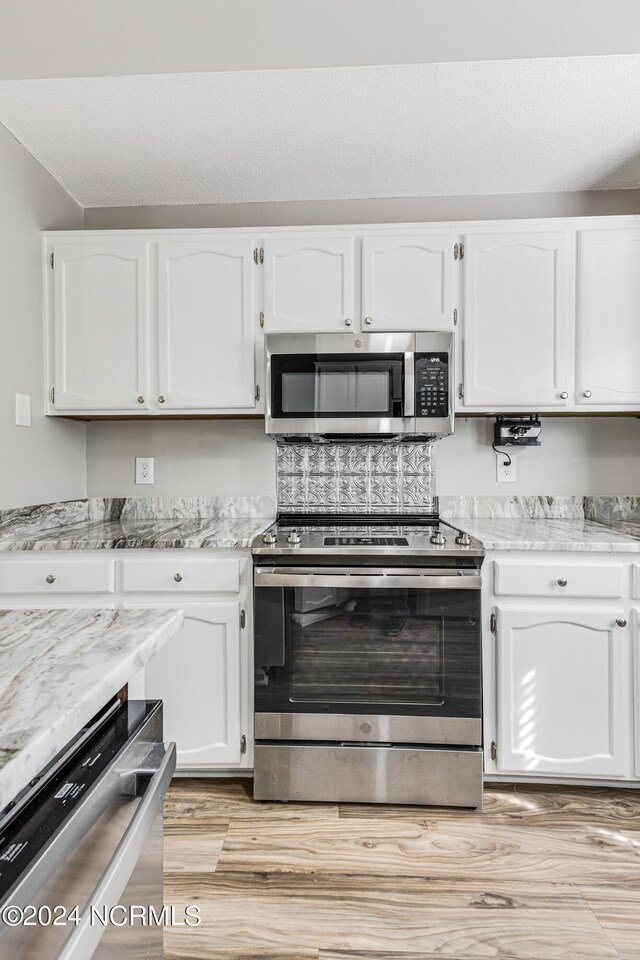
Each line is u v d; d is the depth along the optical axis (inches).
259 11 57.7
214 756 72.6
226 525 87.6
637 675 69.3
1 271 74.3
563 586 70.2
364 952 49.0
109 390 83.8
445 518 93.9
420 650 69.9
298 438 90.0
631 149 80.3
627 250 79.7
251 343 82.7
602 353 80.1
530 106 70.2
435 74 64.2
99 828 23.6
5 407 75.0
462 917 52.7
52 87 66.1
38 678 23.0
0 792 15.6
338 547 70.4
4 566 73.2
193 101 68.9
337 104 69.5
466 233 81.1
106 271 83.4
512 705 70.7
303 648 70.6
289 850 61.7
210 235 82.7
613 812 68.7
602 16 56.9
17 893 17.4
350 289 81.4
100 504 96.3
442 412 79.2
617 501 92.0
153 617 32.0
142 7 57.4
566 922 52.2
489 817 67.7
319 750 70.0
